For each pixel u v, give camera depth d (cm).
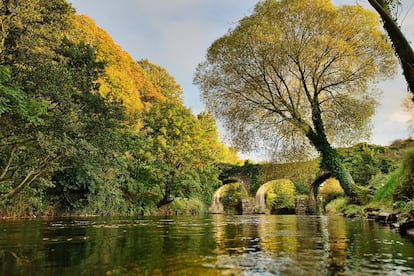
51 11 1350
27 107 898
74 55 1367
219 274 233
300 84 1797
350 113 1719
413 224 634
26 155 1240
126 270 248
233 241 469
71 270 248
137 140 2066
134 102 3412
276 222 1168
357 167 2783
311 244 422
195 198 3456
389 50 1600
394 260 291
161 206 2780
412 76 882
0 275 230
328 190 3575
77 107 1103
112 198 2178
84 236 559
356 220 1155
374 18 1590
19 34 1136
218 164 4466
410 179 954
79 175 1845
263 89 1766
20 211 1652
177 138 2662
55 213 1859
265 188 4497
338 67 1684
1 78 830
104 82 3161
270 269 249
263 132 1842
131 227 850
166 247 394
